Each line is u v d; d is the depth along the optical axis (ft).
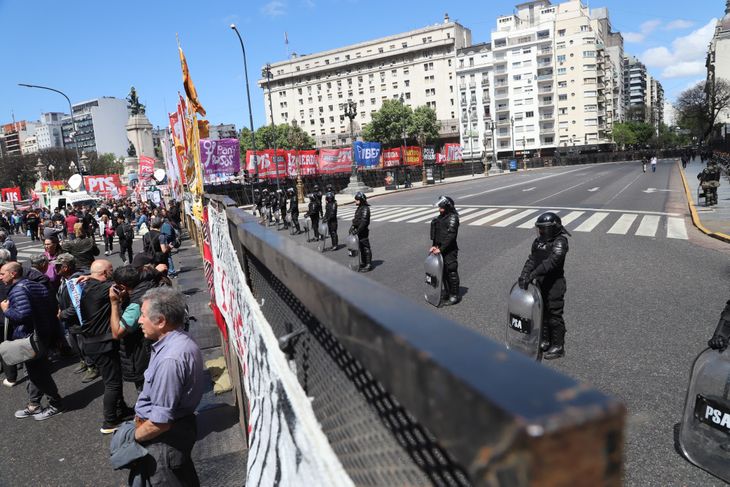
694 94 232.53
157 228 32.09
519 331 14.48
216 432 11.94
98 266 14.19
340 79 387.14
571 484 0.87
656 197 69.77
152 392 8.32
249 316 6.22
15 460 13.00
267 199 73.87
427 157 155.84
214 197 13.71
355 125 384.68
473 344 1.32
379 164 133.28
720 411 9.59
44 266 20.58
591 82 313.94
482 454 1.03
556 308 15.96
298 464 3.28
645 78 581.12
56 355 21.83
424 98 355.97
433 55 348.18
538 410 0.87
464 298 23.76
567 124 322.75
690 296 21.94
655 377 14.26
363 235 31.78
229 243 9.50
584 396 0.95
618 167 202.90
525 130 329.31
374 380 2.17
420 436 1.77
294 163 116.67
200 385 8.80
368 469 2.30
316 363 3.19
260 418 4.99
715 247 32.78
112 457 8.46
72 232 65.00
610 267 28.53
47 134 559.79
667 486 9.61
